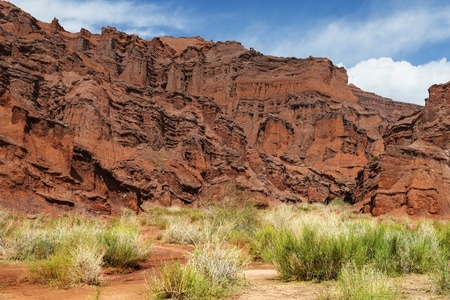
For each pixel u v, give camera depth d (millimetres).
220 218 18531
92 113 65188
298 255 7781
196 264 7270
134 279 8852
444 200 55125
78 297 6523
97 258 8828
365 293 4879
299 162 106312
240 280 7551
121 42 143375
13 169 32594
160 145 78062
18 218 20906
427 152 59750
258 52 162875
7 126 35625
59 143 39156
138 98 83125
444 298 5203
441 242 10398
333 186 105000
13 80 63250
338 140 121000
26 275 8391
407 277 7465
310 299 5594
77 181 38094
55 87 68938
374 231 9383
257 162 89188
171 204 63625
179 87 137250
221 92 145875
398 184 56906
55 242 11891
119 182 46188
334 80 155500
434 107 80750
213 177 73875
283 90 143750
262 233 12914
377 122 147125
